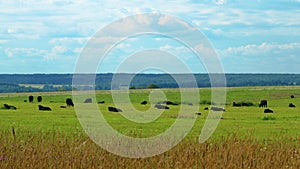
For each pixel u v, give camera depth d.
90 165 15.80
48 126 33.00
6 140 19.84
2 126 32.69
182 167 15.87
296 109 56.88
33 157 16.17
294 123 38.22
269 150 18.80
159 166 16.05
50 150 17.62
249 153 17.48
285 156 17.58
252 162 16.36
